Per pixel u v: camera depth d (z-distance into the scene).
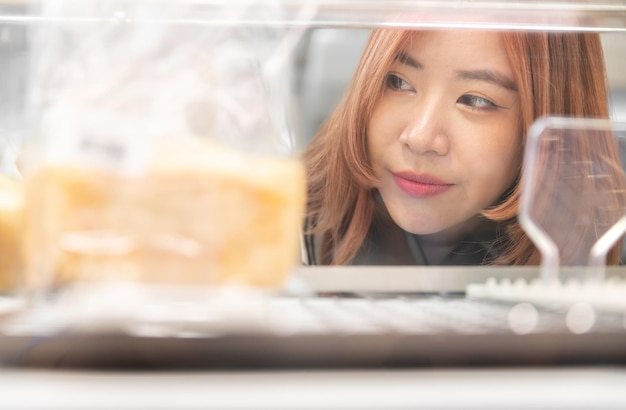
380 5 0.71
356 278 0.73
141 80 0.52
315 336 0.39
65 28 0.56
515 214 0.92
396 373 0.39
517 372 0.39
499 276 0.75
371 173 0.95
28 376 0.37
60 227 0.48
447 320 0.46
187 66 0.54
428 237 0.96
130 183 0.47
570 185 0.67
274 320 0.44
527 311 0.52
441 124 0.94
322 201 0.95
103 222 0.48
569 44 0.92
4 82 0.73
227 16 0.61
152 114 0.50
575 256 0.67
